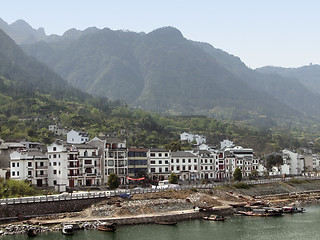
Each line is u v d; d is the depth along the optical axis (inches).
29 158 6983.3
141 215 5551.2
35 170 7032.5
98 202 5831.7
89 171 7440.9
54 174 7170.3
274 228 5295.3
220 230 5142.7
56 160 7155.5
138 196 6284.5
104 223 5039.4
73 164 7180.1
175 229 5137.8
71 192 6195.9
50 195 5964.6
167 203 6053.2
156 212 5762.8
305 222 5664.4
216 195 7091.5
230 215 6087.6
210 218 5693.9
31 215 5221.5
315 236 4931.1
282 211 6328.7
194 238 4744.1
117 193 6181.1
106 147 7829.7
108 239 4598.9
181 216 5654.5
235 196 7229.3
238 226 5369.1
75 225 4963.1
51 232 4798.2
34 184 6983.3
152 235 4820.4
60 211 5467.5
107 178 7682.1
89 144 7869.1
